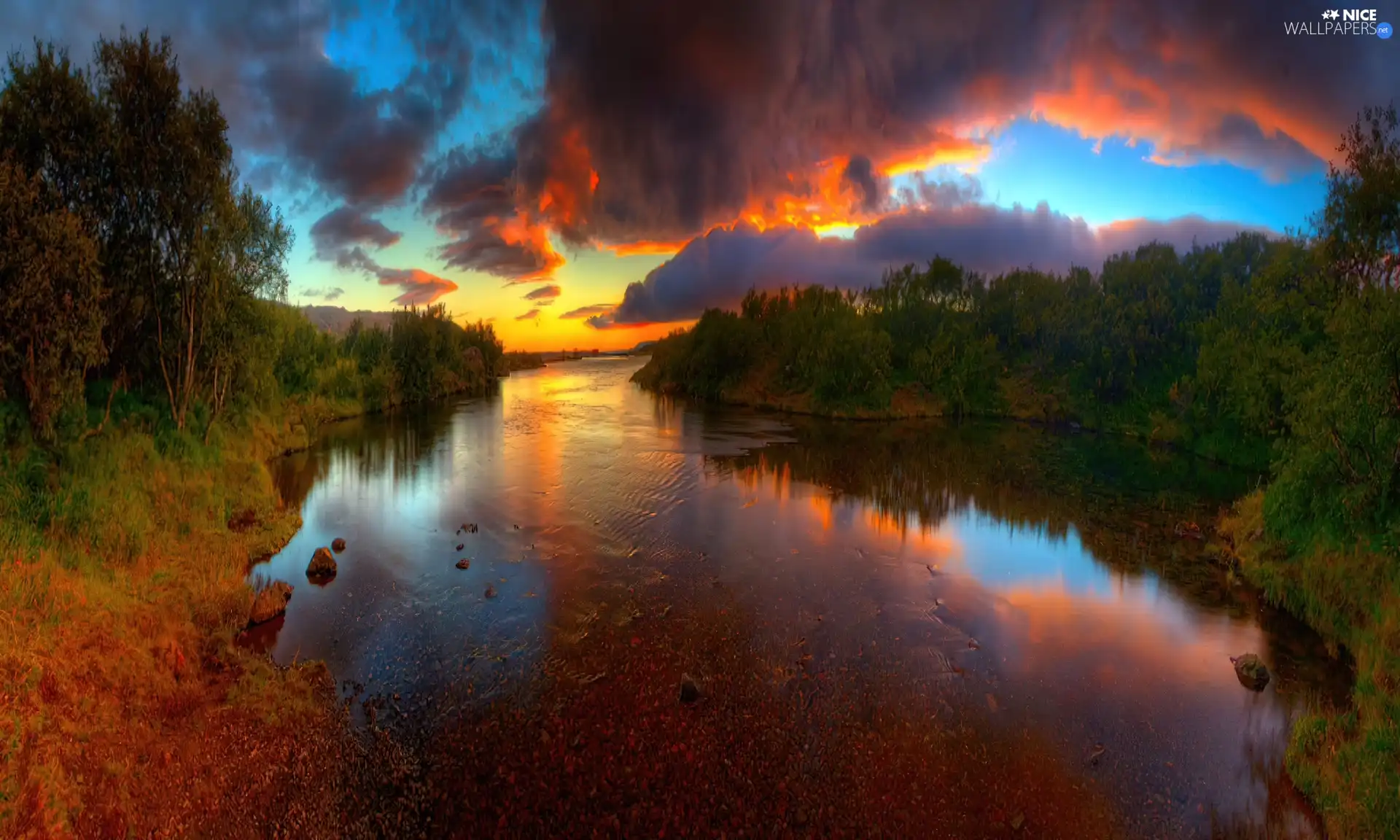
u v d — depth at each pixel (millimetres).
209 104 16969
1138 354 35156
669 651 9938
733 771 7145
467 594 12125
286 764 7219
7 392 11953
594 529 16234
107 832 6020
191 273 16984
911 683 9102
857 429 34531
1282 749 7746
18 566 8727
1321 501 12492
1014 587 12883
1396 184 13945
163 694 8211
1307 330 22875
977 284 46781
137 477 13562
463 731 7891
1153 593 12625
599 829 6270
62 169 13828
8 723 6441
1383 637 9336
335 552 14516
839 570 13586
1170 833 6410
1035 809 6664
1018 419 38562
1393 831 5969
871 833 6285
